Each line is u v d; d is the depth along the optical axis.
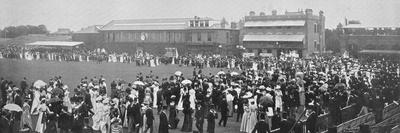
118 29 113.25
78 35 118.56
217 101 26.31
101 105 21.22
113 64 78.38
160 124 20.06
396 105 26.83
